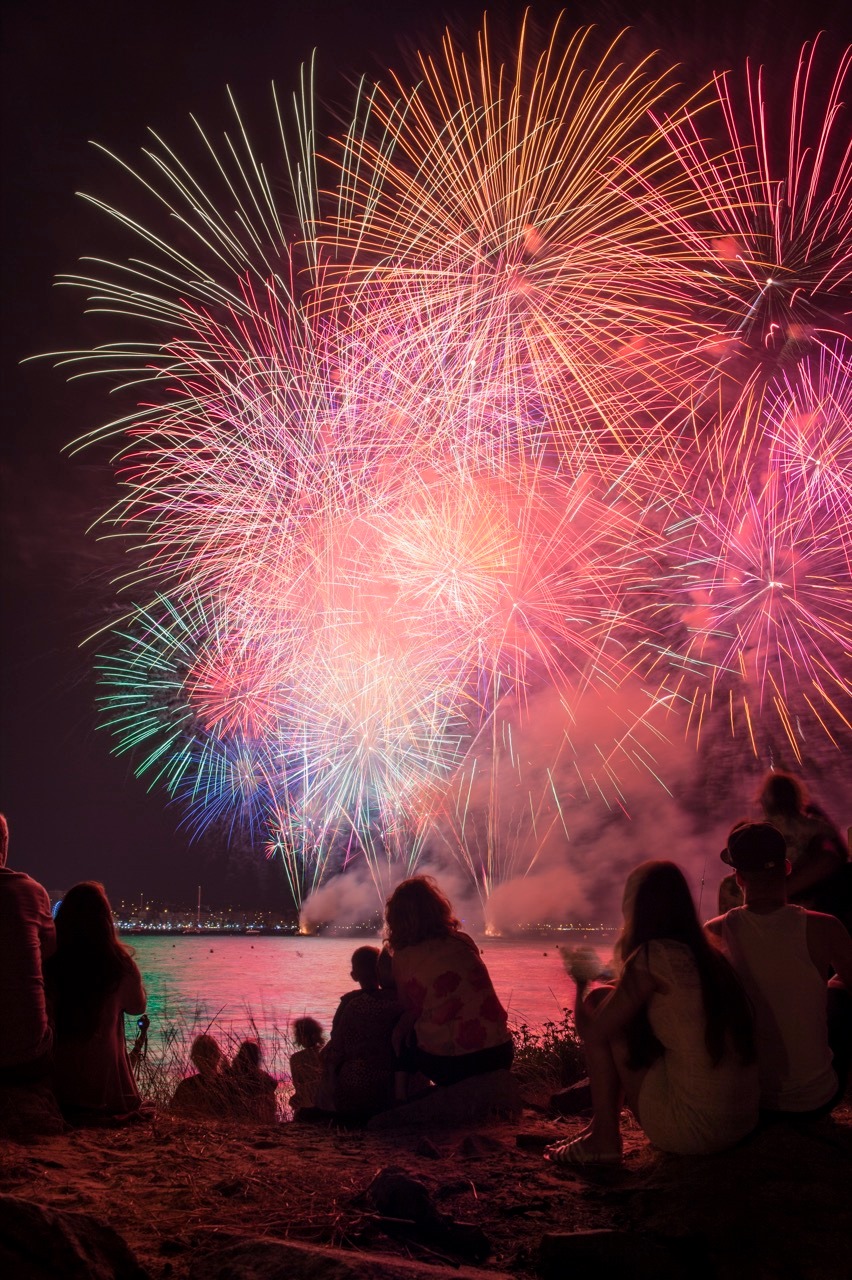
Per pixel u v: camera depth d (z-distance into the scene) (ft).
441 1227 11.93
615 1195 13.15
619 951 14.23
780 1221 11.64
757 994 14.11
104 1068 18.51
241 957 232.53
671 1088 13.55
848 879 16.80
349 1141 16.80
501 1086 18.44
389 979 20.40
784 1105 13.85
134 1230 12.01
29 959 17.12
